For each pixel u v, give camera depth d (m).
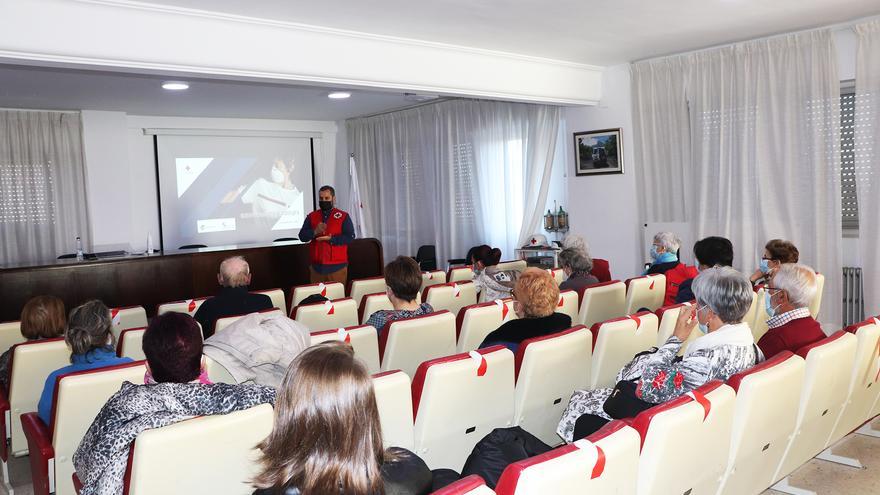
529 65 6.96
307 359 1.29
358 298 5.28
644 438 1.81
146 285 7.05
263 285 7.89
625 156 7.63
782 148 6.38
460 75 6.36
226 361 2.50
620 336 3.13
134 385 1.96
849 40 6.03
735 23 5.79
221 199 10.64
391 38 5.74
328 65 5.44
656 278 4.60
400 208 10.67
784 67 6.30
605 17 5.34
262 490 1.27
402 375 2.29
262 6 4.65
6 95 7.72
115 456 1.79
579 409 2.73
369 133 11.08
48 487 2.50
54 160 9.01
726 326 2.45
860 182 5.94
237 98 8.57
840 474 3.13
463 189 9.59
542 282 3.09
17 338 3.94
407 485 1.38
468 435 2.60
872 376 3.01
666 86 7.16
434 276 5.66
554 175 8.76
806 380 2.55
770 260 4.61
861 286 6.11
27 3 4.06
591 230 8.06
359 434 1.26
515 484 1.39
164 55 4.60
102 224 9.33
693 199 7.09
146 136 10.02
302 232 6.91
